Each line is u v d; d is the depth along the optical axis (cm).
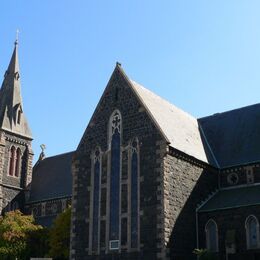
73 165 4769
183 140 4644
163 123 4528
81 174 4675
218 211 4231
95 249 4309
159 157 4147
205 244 4209
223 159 4912
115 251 4166
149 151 4238
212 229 4225
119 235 4191
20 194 8075
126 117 4525
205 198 4528
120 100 4638
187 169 4388
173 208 4075
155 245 3922
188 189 4325
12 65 8994
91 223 4425
